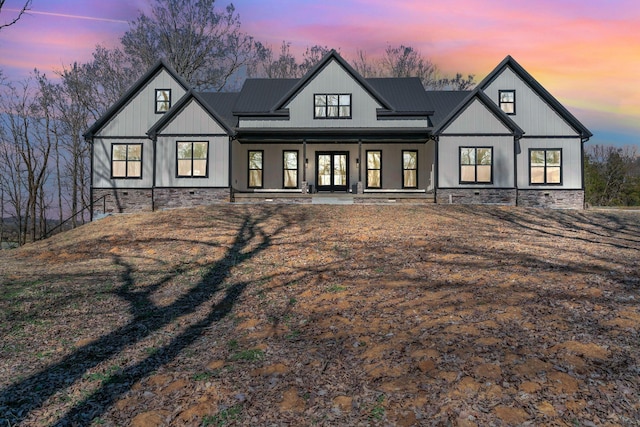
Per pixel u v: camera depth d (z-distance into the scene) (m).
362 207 18.30
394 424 4.03
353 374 5.04
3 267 11.56
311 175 23.67
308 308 7.61
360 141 21.53
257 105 23.22
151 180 21.89
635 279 7.76
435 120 22.94
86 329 7.12
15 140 31.27
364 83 21.70
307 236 13.19
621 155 50.38
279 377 5.13
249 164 23.52
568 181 21.61
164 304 8.34
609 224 15.38
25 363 5.91
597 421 3.84
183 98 20.69
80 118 34.94
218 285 9.44
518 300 6.95
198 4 36.34
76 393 5.08
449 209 17.91
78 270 10.89
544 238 12.51
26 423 4.50
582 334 5.50
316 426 4.12
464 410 4.11
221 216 16.72
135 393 5.02
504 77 22.00
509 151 20.50
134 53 35.78
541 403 4.12
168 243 13.30
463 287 7.95
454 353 5.20
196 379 5.25
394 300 7.55
